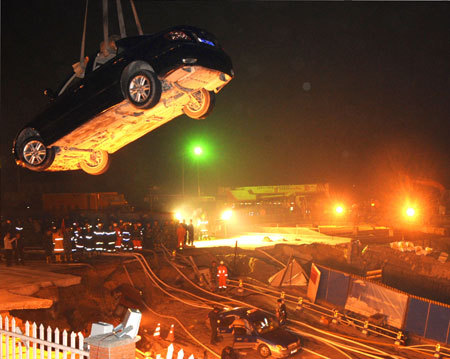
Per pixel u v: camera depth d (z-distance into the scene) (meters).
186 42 7.89
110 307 16.84
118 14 9.62
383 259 25.84
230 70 8.42
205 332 15.17
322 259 25.91
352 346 14.26
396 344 14.70
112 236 23.08
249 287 21.12
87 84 9.00
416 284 23.83
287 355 12.98
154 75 7.96
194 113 9.58
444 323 14.64
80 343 5.54
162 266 21.48
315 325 16.62
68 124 9.34
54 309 14.49
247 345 13.57
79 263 19.06
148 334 14.77
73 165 11.38
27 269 17.31
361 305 17.02
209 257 24.20
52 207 33.12
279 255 26.28
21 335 6.34
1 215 27.88
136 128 9.81
